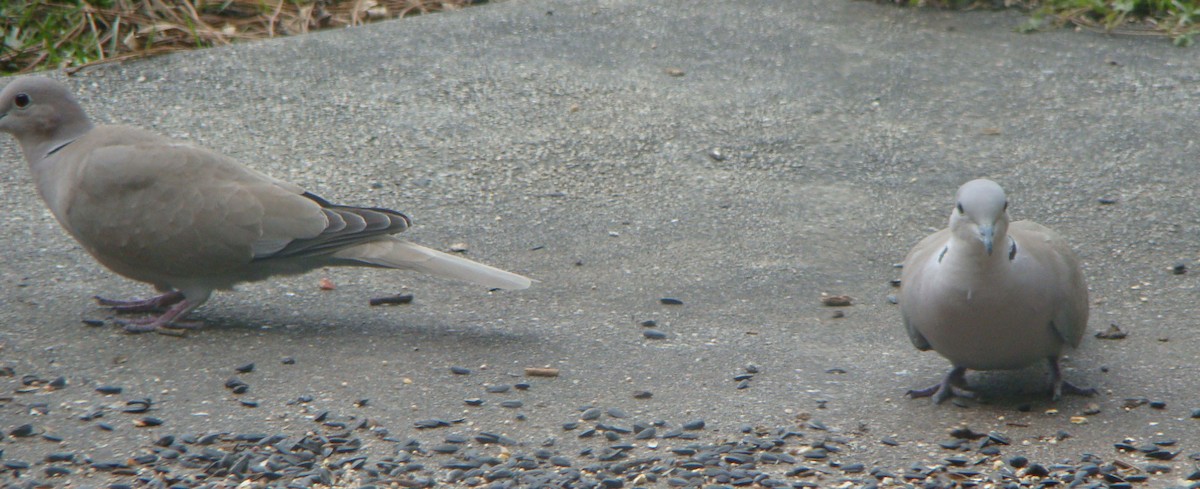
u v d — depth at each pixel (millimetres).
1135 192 14703
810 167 15539
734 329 11516
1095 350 10977
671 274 12711
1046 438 9391
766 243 13484
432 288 12391
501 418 9781
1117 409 9852
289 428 9547
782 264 12969
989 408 9945
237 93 17453
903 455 9172
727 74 18562
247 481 8758
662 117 16984
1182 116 16938
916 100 17609
